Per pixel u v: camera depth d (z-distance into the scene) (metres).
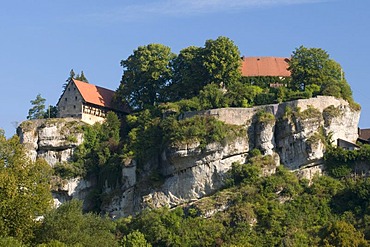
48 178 171.25
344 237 176.75
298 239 181.62
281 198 193.88
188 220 191.62
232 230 186.75
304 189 197.25
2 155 165.88
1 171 159.75
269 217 188.25
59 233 154.75
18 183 159.00
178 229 188.62
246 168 199.38
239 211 189.38
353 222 186.12
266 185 196.12
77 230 157.12
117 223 196.00
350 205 190.50
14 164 164.00
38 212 159.88
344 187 196.50
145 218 192.25
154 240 187.00
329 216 189.88
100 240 158.12
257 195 194.12
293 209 191.12
